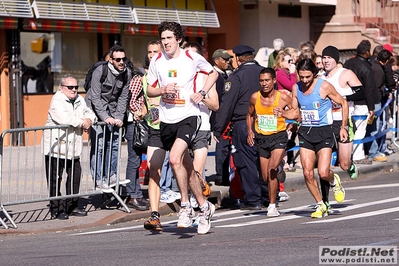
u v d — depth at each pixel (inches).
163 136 708.0
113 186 902.4
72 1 1529.3
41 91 1566.2
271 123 826.2
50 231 816.9
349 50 2142.0
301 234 685.3
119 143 889.5
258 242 649.6
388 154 1362.0
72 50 1610.5
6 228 819.4
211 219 854.5
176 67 691.4
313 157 802.2
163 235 739.4
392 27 2208.4
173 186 941.8
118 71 867.4
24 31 1529.3
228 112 910.4
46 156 858.1
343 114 800.9
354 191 1025.5
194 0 1777.8
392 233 660.1
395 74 1423.5
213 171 1175.6
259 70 921.5
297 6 2130.9
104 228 833.5
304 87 791.1
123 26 1638.8
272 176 834.2
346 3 2146.9
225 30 1902.1
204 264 561.0
